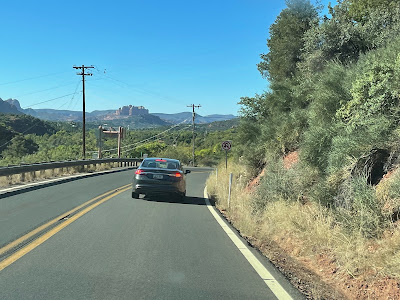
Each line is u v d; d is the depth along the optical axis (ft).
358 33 48.21
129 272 18.04
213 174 84.07
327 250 20.67
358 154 24.27
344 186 23.62
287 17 76.38
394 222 18.72
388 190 20.07
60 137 345.31
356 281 16.74
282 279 17.67
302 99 48.42
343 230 20.36
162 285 16.43
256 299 15.15
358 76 30.14
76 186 58.95
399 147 22.61
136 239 24.76
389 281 15.48
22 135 331.16
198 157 268.21
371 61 29.63
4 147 307.78
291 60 74.23
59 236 25.00
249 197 37.93
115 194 50.14
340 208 22.26
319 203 24.62
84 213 34.12
